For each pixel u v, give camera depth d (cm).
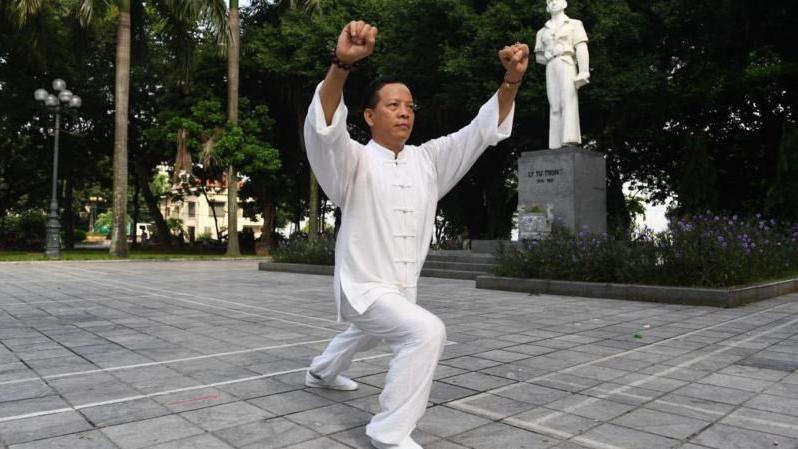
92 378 379
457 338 531
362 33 211
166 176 4728
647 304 776
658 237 884
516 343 507
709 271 788
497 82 1647
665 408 319
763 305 752
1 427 281
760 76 1755
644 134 2059
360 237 257
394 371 241
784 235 1147
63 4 2009
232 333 556
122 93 1923
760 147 1970
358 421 293
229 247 2280
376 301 246
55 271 1444
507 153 2230
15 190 3041
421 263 272
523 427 287
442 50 1844
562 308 741
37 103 2416
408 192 262
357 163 255
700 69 1923
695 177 1705
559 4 1228
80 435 270
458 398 338
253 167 2242
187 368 408
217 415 302
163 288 1023
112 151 2962
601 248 915
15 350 471
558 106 1225
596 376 390
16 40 2152
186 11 1848
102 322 625
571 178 1169
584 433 278
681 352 467
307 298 868
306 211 3916
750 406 322
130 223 6300
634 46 1859
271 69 2238
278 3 2378
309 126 233
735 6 1644
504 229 2345
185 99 2327
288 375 388
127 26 1906
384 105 260
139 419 295
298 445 259
